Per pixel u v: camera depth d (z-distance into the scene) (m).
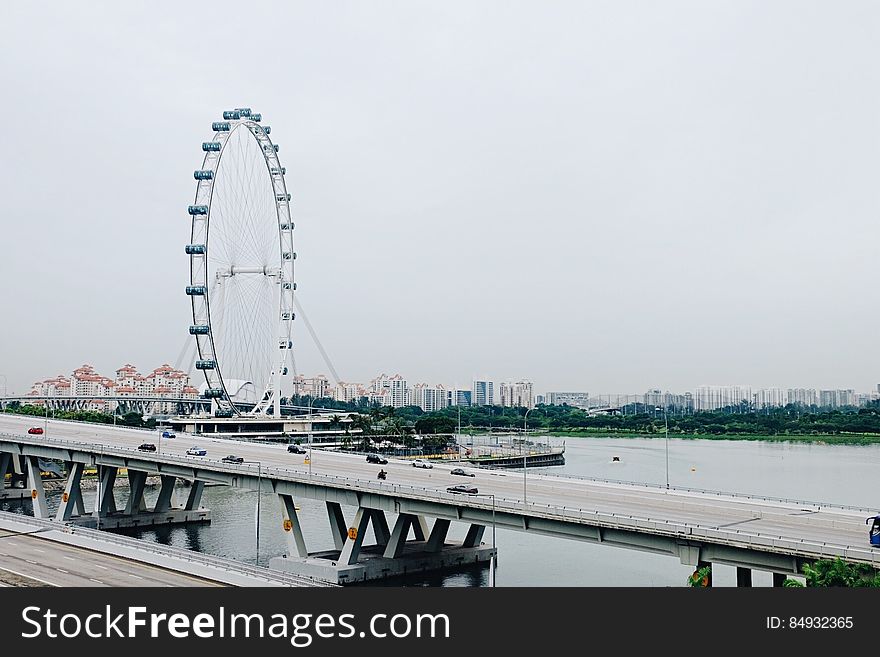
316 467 132.75
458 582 107.81
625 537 86.38
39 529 107.50
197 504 159.88
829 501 169.75
